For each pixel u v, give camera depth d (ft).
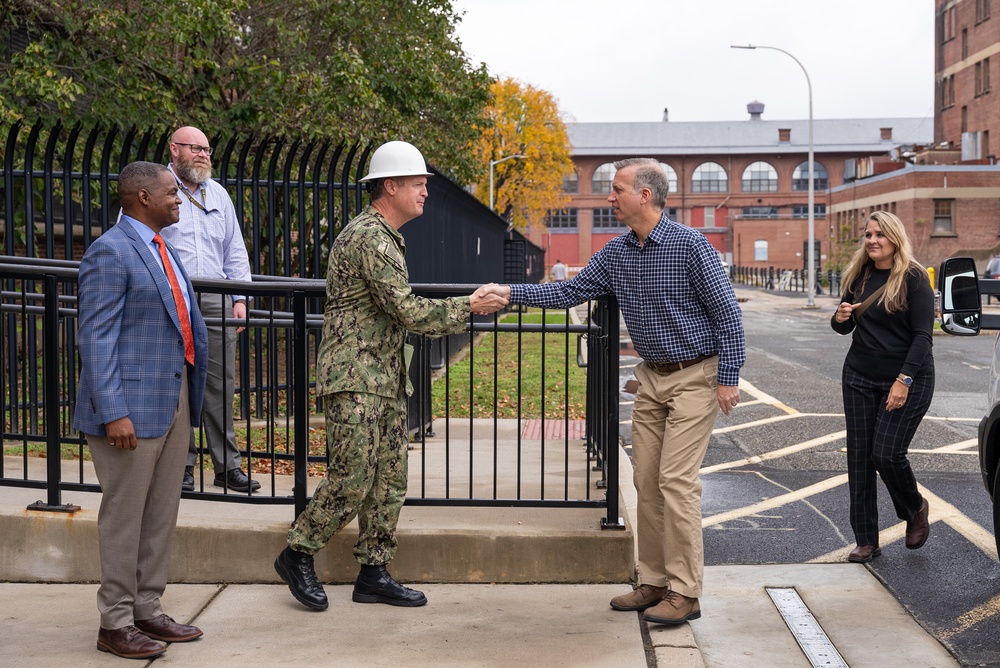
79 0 38.99
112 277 11.74
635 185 13.37
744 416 33.83
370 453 13.29
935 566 16.58
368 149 25.17
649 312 13.58
